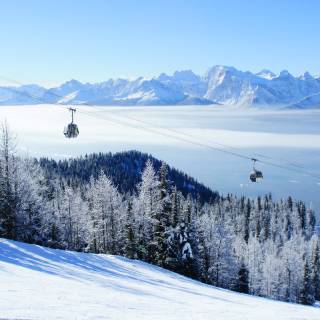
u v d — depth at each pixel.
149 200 73.69
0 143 57.41
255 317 20.92
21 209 58.34
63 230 74.38
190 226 69.19
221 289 48.38
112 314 15.67
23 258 33.31
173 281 43.91
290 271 105.38
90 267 38.56
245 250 112.69
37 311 13.98
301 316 23.92
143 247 71.25
